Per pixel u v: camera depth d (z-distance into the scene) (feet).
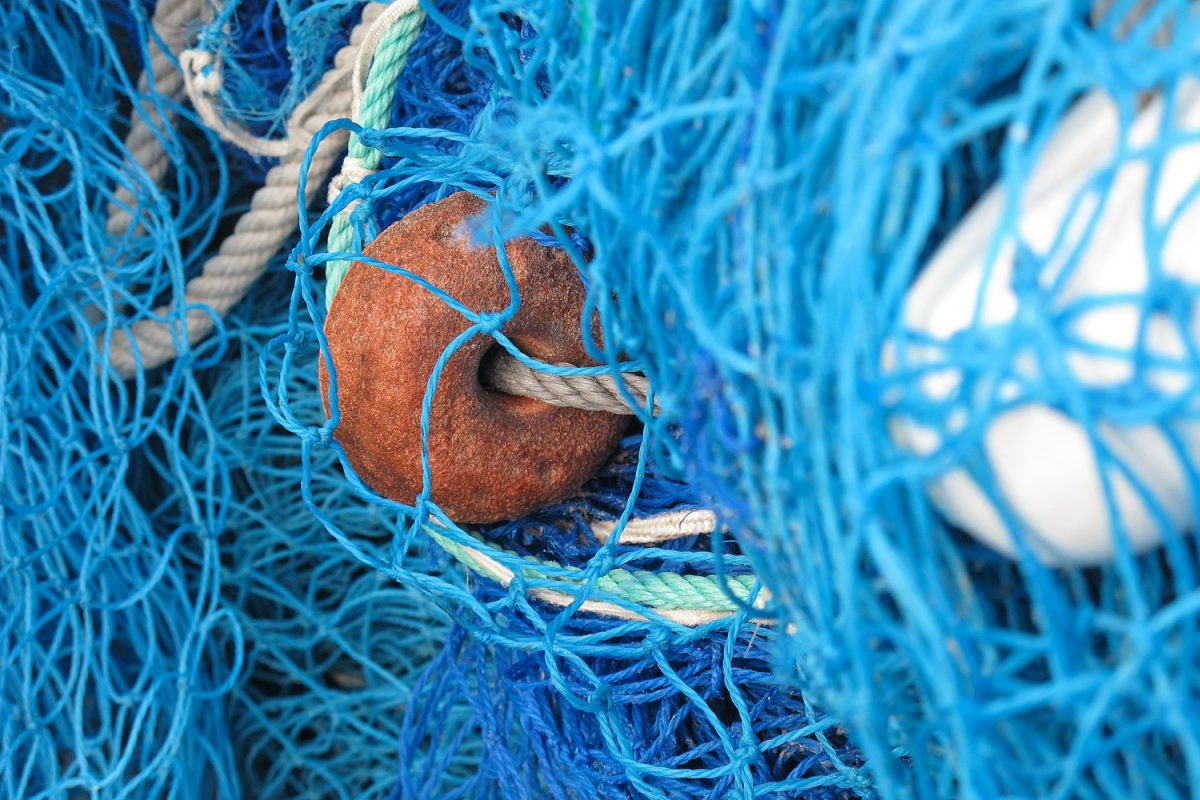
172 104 1.88
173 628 1.95
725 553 1.67
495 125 1.31
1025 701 1.13
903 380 1.10
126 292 1.85
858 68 1.08
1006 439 1.14
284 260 2.07
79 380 1.98
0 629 1.86
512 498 1.64
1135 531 1.15
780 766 1.76
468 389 1.59
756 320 1.17
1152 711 1.14
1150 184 1.05
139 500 2.09
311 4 1.83
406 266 1.55
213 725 2.06
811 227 1.17
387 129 1.62
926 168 1.07
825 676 1.23
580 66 1.29
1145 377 1.09
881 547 1.10
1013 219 1.05
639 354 1.35
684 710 1.73
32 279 1.94
